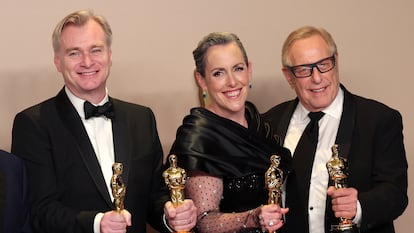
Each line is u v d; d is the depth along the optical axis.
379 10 3.91
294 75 3.00
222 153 2.71
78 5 3.67
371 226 2.80
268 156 2.79
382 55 3.92
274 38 3.88
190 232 2.73
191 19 3.81
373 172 2.89
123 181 2.84
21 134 2.85
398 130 2.95
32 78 3.62
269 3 3.87
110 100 2.99
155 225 2.92
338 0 3.90
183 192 2.63
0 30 3.58
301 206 2.89
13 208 2.74
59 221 2.69
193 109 2.81
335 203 2.66
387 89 3.93
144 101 3.77
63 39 2.83
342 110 2.97
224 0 3.84
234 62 2.71
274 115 3.21
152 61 3.77
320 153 2.94
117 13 3.72
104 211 2.80
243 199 2.71
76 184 2.80
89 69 2.83
